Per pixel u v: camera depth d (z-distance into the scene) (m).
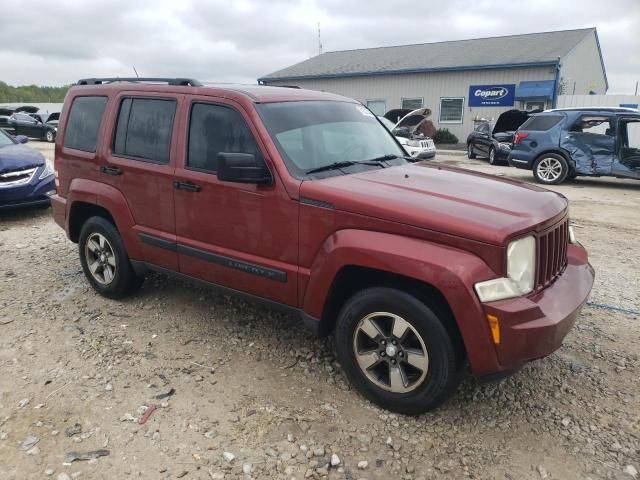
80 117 4.99
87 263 5.09
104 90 4.77
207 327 4.46
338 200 3.25
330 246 3.28
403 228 3.04
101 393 3.50
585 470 2.84
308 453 2.95
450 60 28.83
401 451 2.99
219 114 3.89
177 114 4.12
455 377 3.06
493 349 2.86
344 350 3.42
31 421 3.20
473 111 27.55
